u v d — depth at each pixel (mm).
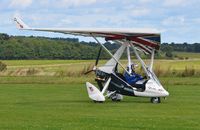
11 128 17250
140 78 27938
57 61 114688
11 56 130625
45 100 28594
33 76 54781
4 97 30547
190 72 53062
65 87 40469
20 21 27609
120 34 27703
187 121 19156
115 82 28031
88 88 27359
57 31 27188
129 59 28453
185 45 147250
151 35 27859
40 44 135500
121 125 17984
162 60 101875
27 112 22188
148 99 29922
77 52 127250
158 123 18562
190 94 33062
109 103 26859
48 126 17688
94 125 17953
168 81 46156
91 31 27266
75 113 21859
